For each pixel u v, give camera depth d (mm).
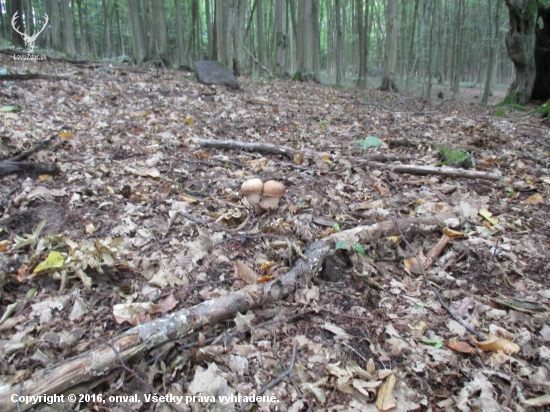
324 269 2947
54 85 7879
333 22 29875
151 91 8766
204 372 2051
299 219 3656
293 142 6289
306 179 4723
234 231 3445
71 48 18875
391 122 8359
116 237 3092
